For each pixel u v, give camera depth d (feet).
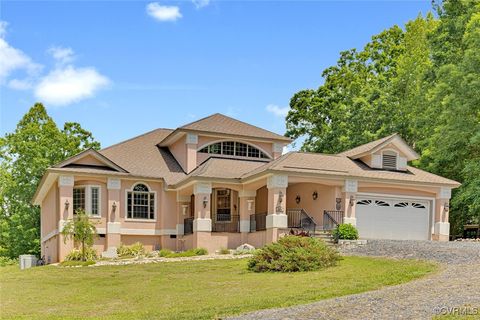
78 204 99.50
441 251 63.72
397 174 97.96
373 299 38.58
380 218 94.53
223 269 67.97
